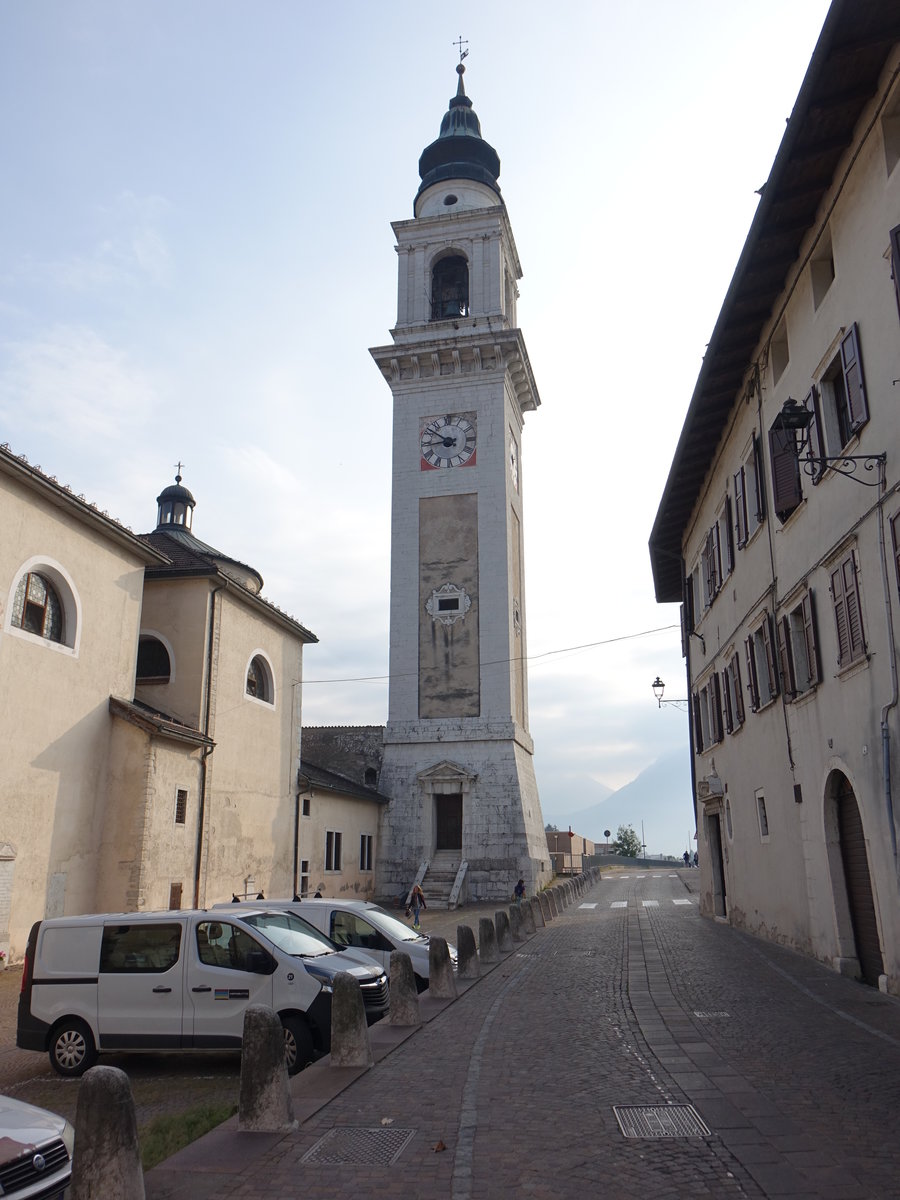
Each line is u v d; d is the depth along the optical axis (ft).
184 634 97.71
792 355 52.44
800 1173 20.16
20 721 69.67
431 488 159.53
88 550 79.71
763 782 65.36
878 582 41.11
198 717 94.73
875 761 42.27
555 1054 32.94
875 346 40.75
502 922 70.54
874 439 41.01
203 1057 39.32
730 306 55.67
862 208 41.78
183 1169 21.63
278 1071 24.97
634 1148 22.12
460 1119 25.02
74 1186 18.44
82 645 77.97
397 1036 36.78
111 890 77.87
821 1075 28.40
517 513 170.40
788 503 52.42
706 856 91.45
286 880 112.06
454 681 150.41
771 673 60.39
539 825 155.84
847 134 42.55
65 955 37.68
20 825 68.95
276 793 111.45
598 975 54.03
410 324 167.84
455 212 171.22
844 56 37.78
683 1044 33.73
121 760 80.64
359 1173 21.17
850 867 49.11
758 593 63.36
